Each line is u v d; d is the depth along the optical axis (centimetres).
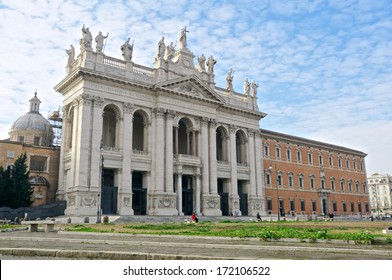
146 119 5384
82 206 4512
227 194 6159
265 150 7075
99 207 4081
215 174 5841
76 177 4619
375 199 16650
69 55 5462
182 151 6359
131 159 5056
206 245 1528
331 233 1934
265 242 1669
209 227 2930
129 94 5197
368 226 3066
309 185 7738
